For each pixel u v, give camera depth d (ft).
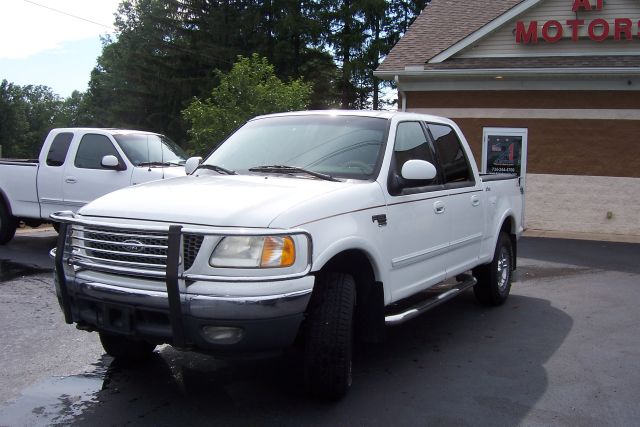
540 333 19.56
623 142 43.91
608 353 17.56
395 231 15.30
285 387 14.58
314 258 12.42
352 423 12.69
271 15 117.60
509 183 23.97
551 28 46.65
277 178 15.14
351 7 115.44
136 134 33.09
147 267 12.16
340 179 15.14
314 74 118.83
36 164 32.81
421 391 14.51
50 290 23.81
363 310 14.79
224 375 15.33
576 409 13.61
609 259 33.88
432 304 17.46
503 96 46.11
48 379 14.93
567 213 45.52
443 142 19.51
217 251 11.77
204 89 114.01
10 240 34.86
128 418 12.80
